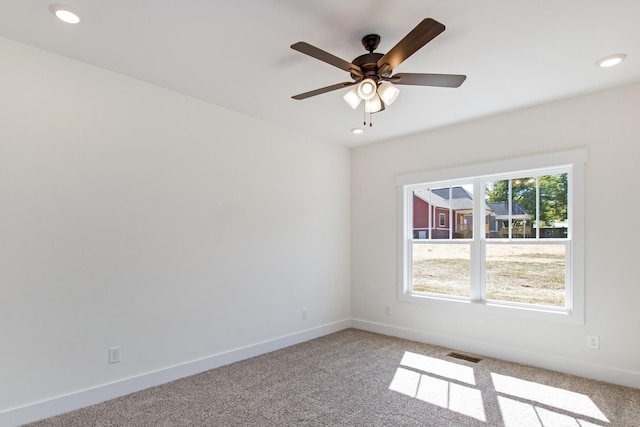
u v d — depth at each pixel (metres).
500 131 3.62
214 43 2.32
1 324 2.23
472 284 3.87
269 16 2.02
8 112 2.28
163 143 3.01
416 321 4.22
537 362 3.34
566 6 1.91
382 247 4.57
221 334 3.36
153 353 2.89
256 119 3.75
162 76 2.81
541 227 3.47
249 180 3.66
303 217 4.24
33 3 1.91
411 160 4.33
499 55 2.44
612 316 2.99
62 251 2.47
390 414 2.45
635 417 2.40
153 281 2.91
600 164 3.07
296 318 4.11
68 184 2.50
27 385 2.30
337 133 4.27
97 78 2.65
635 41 2.26
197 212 3.22
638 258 2.89
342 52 2.43
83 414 2.42
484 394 2.75
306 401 2.63
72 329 2.49
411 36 1.71
